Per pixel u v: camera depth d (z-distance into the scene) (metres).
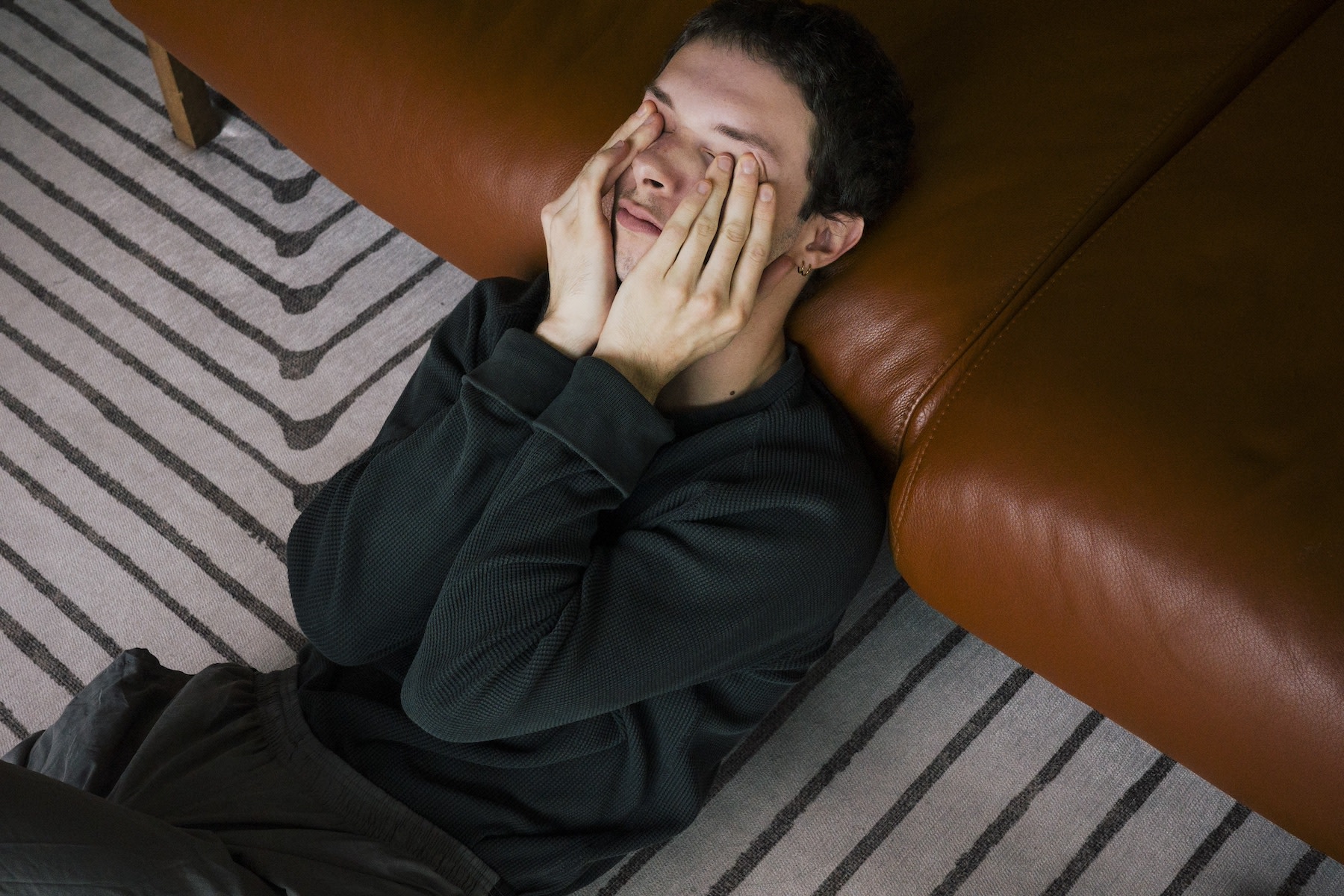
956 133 1.13
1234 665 0.91
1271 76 1.13
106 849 0.79
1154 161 1.11
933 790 1.25
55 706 1.29
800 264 1.05
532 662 0.92
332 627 1.03
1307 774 0.92
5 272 1.62
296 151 1.45
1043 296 1.04
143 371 1.53
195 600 1.36
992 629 1.07
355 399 1.50
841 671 1.33
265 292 1.60
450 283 1.61
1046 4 1.19
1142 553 0.93
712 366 1.04
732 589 0.96
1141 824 1.23
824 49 0.96
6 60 1.83
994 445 1.00
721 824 1.22
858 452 1.07
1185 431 0.94
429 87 1.25
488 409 0.99
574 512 0.94
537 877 1.04
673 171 0.99
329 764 1.02
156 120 1.77
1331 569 0.88
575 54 1.22
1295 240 1.02
